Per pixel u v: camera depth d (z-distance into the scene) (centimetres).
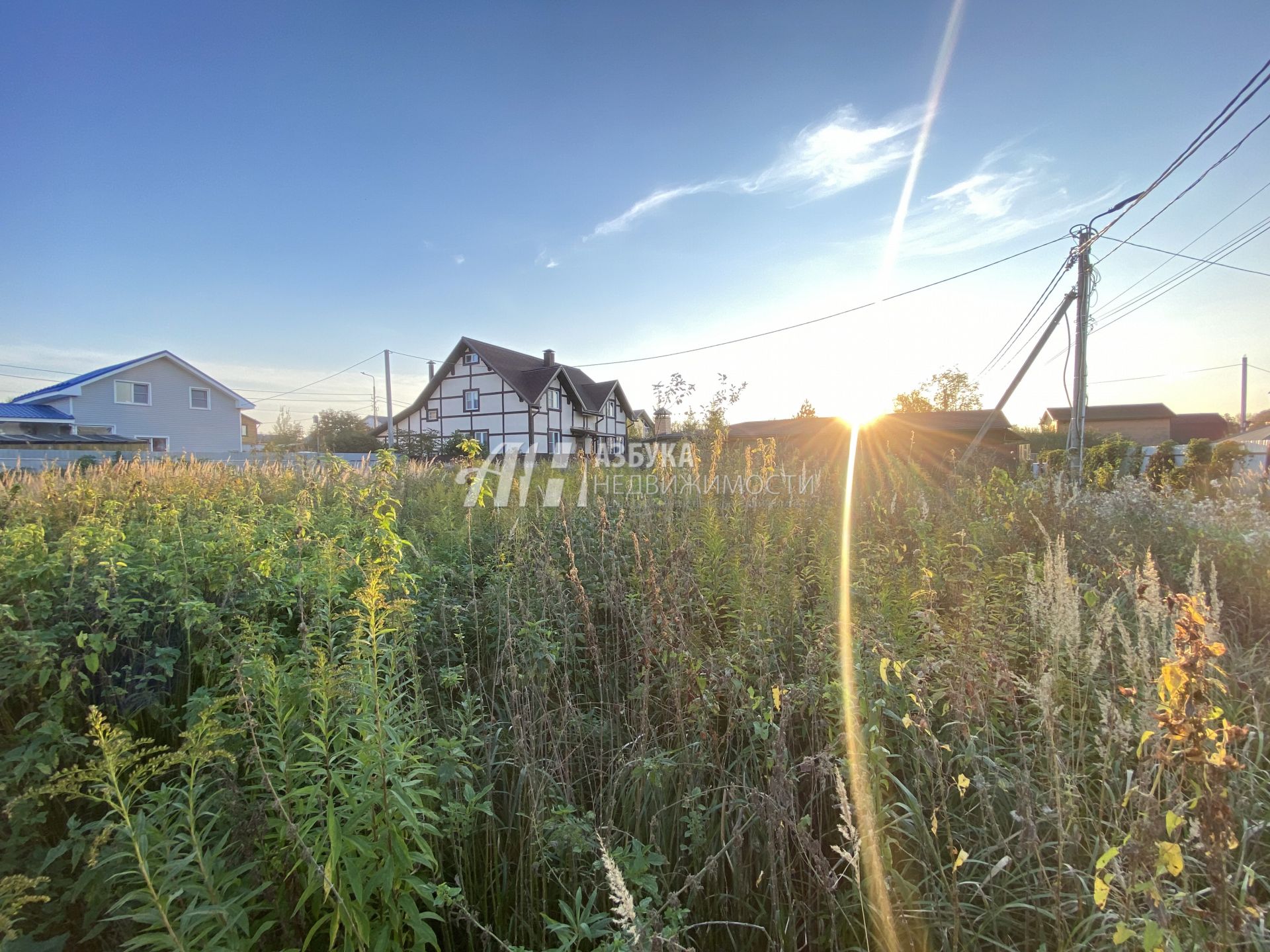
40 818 189
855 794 200
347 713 203
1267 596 399
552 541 473
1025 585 315
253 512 505
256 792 196
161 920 144
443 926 208
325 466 746
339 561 330
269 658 235
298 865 165
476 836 233
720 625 355
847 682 232
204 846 182
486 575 438
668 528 487
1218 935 144
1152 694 194
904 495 657
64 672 224
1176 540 500
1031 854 177
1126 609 343
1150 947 123
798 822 191
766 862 211
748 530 480
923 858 202
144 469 765
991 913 178
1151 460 1414
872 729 211
